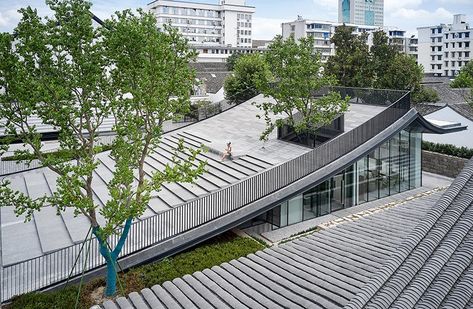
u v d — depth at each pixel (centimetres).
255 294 1103
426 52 10081
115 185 1274
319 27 11350
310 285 1108
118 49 1224
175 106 1321
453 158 2739
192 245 1566
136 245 1477
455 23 9756
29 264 1420
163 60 1243
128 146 1247
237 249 1575
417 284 709
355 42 3538
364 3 18038
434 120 2891
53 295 1242
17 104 1181
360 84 3416
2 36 1106
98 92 1281
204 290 1155
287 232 1823
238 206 1708
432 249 781
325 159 1938
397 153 2322
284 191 1806
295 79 2250
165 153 2539
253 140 2530
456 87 5178
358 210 2080
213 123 3020
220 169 2122
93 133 1309
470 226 812
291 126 2411
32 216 1822
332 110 2269
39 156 1199
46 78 1180
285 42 2377
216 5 11875
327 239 1450
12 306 1186
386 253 1247
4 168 2634
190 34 11619
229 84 3528
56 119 1186
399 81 3381
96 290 1317
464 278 713
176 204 1784
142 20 1239
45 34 1180
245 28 12281
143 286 1310
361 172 2159
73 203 1149
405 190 2406
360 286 1066
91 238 1327
